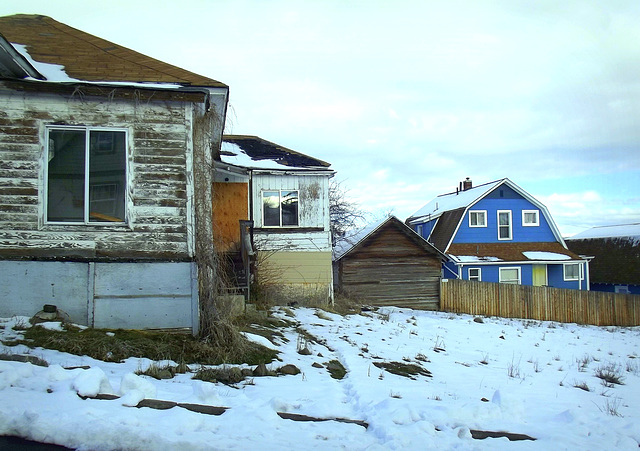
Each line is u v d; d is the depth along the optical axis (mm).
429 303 28016
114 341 8414
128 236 9594
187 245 9789
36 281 9234
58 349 7867
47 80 9516
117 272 9492
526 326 23219
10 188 9273
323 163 22266
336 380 8828
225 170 16297
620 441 6672
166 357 8438
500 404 7520
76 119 9539
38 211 9320
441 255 28250
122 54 12125
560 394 10234
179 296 9648
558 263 32812
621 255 40781
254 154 22656
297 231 21453
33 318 8867
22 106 9367
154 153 9797
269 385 7641
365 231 29562
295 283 21219
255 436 5180
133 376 5961
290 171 21094
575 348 17875
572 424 7316
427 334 16750
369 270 27625
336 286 28797
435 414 6688
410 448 5340
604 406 9594
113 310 9422
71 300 9305
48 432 4621
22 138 9352
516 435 6480
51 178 9453
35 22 13672
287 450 4902
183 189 9867
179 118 9914
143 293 9539
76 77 10164
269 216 21391
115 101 9695
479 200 33188
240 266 16562
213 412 5777
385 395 7816
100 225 9508
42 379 5945
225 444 4852
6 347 7500
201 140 10375
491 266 32219
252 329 11742
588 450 6164
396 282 27828
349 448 5188
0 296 9109
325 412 6371
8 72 9344
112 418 4922
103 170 9641
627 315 29562
